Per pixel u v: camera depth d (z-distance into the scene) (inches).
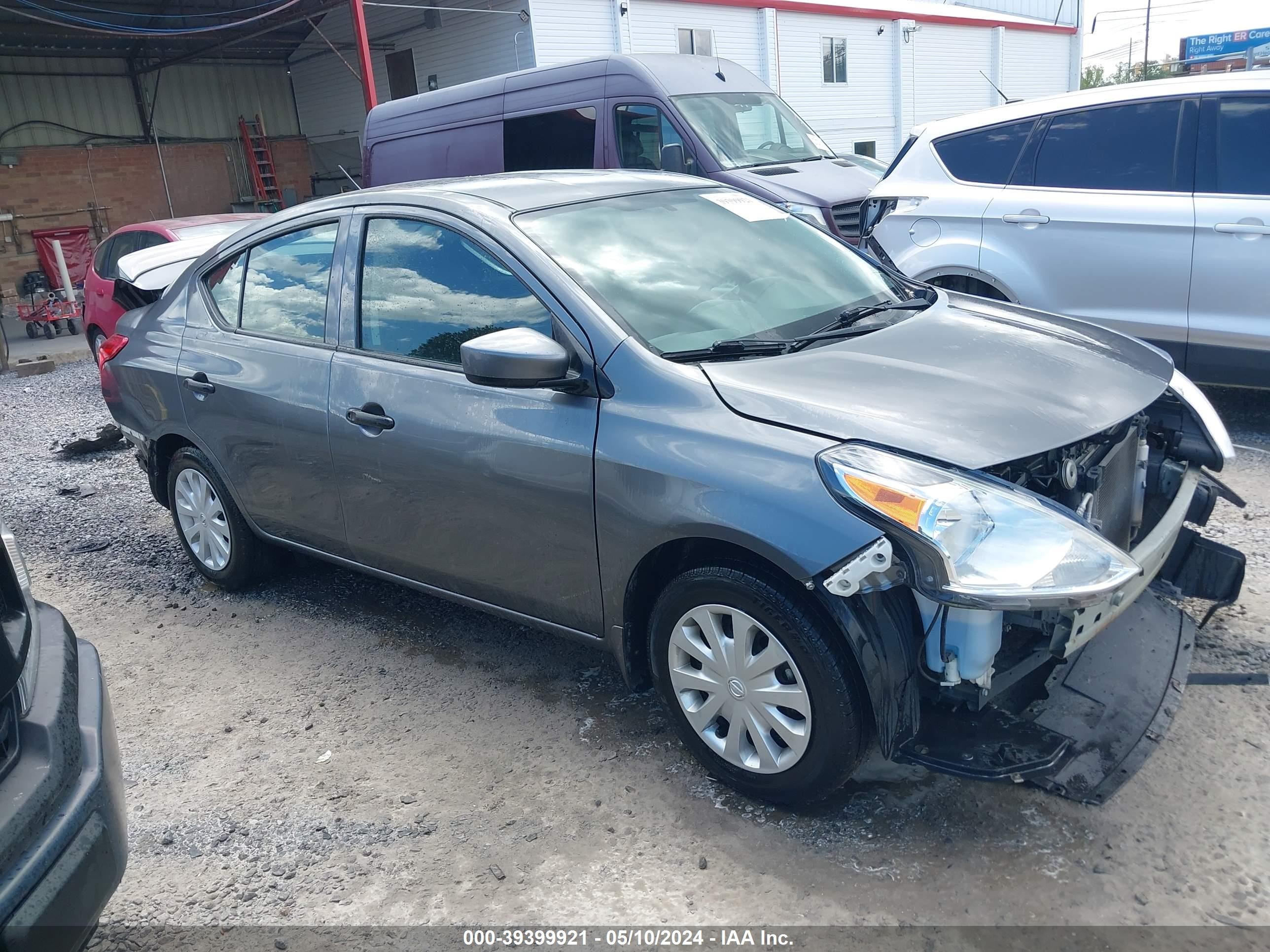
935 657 97.5
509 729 131.7
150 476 191.0
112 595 189.5
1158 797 107.0
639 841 107.6
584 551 118.5
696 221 145.0
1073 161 227.0
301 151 940.6
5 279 784.9
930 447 97.2
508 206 134.7
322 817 116.6
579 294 120.5
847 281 145.3
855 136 901.2
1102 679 113.0
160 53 813.9
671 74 358.0
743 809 111.2
